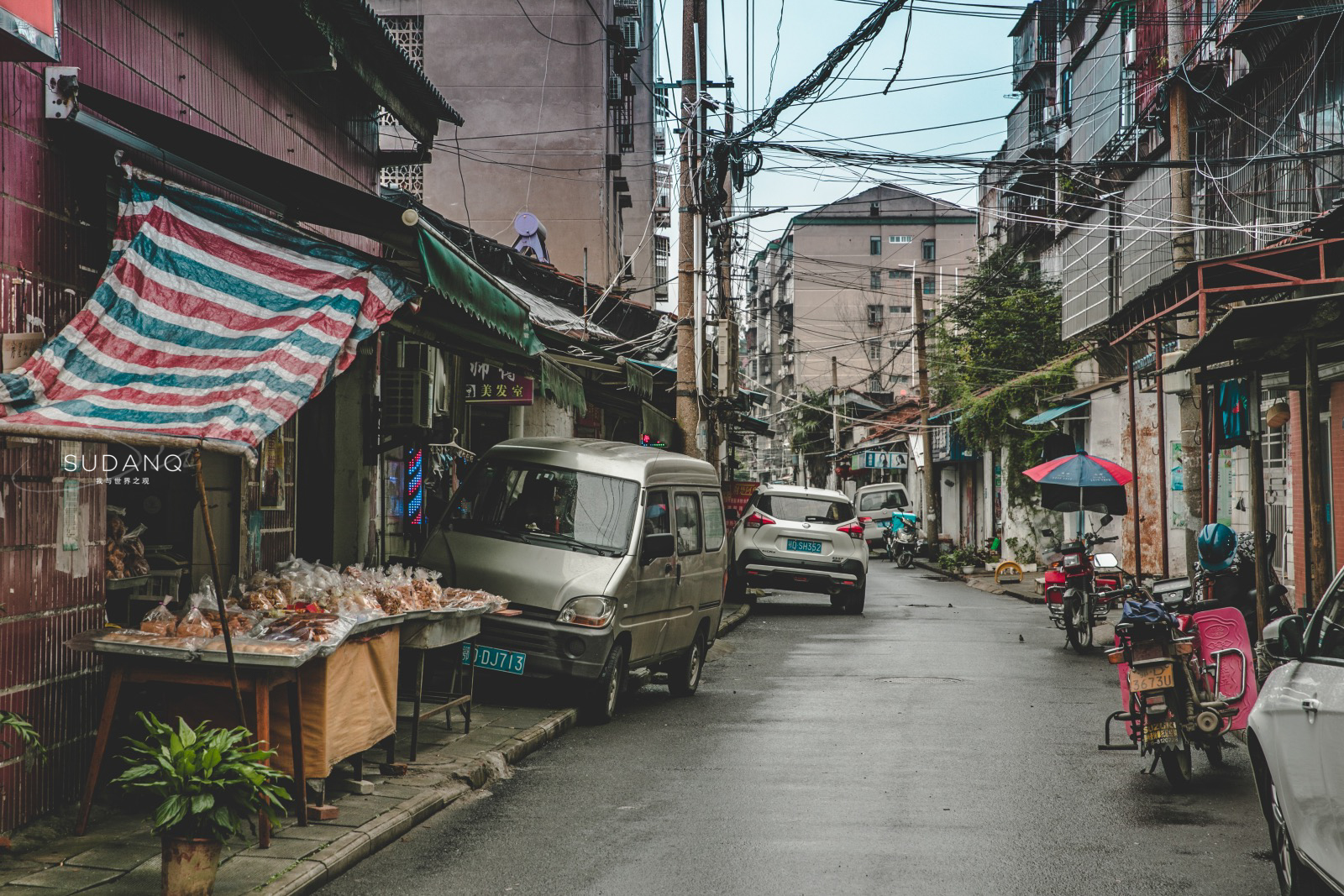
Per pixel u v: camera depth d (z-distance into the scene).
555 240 29.58
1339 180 15.12
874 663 13.78
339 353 5.60
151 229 5.95
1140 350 23.27
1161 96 20.77
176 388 5.16
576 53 30.00
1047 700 11.00
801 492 20.84
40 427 4.32
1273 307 9.02
